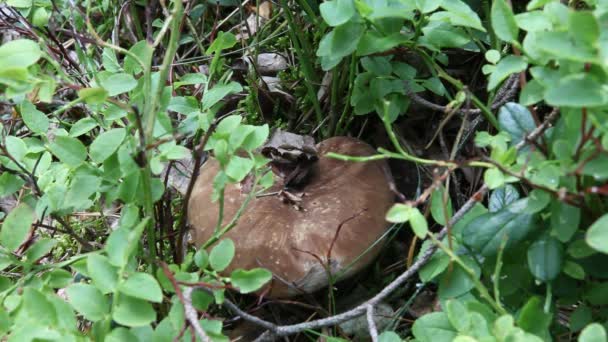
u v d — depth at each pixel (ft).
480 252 4.18
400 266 5.65
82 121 5.00
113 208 6.74
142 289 3.52
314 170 5.56
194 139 6.20
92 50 6.41
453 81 4.94
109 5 7.29
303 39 6.48
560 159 3.52
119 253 3.68
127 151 4.33
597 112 3.25
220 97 5.03
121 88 4.54
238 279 3.97
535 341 3.37
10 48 3.81
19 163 4.92
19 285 4.29
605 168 3.28
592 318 4.16
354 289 5.66
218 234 4.54
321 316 5.46
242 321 5.51
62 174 4.85
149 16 5.11
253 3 8.13
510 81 5.08
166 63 4.13
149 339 3.74
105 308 3.59
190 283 3.88
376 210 5.20
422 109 6.45
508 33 3.82
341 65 6.44
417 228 3.77
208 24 8.03
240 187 5.38
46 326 3.46
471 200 4.20
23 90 3.87
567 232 3.74
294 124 7.07
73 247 6.42
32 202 4.98
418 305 5.42
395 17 4.76
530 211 3.91
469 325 3.64
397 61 5.49
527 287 4.21
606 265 4.01
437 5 4.37
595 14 3.28
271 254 4.92
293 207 5.25
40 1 6.29
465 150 6.07
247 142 4.46
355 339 5.32
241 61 7.63
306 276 4.86
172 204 6.28
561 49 2.96
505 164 3.80
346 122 6.54
